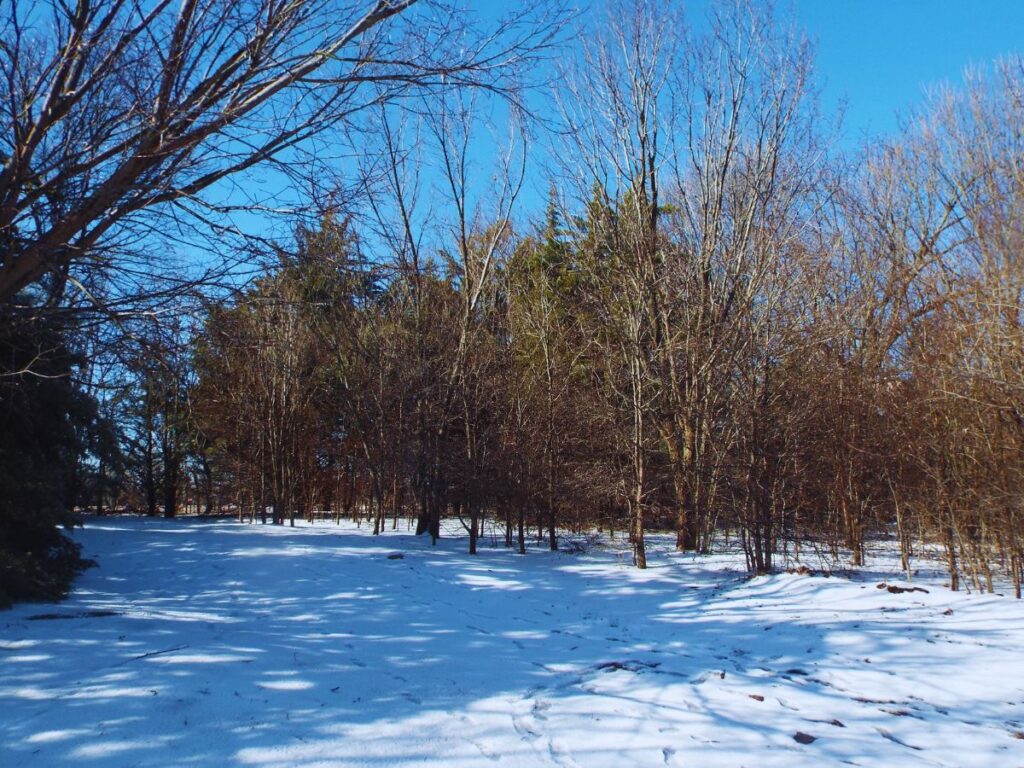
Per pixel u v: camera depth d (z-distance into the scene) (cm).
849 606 926
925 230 1662
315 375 2511
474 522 1542
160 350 626
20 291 681
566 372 1753
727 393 1396
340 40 641
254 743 485
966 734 530
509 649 774
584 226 1811
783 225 1580
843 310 1488
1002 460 1016
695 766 476
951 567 1073
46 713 516
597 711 573
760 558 1212
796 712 574
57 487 1077
